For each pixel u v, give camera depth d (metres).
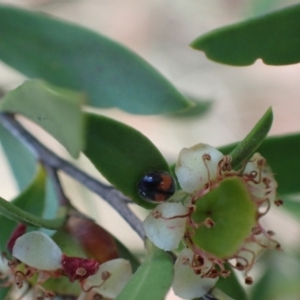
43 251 0.16
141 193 0.16
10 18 0.20
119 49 0.19
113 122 0.16
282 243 0.21
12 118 0.19
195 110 0.22
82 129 0.15
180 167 0.16
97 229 0.17
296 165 0.17
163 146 0.32
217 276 0.16
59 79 0.19
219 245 0.16
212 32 0.16
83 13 0.35
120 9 0.35
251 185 0.16
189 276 0.16
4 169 0.32
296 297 0.21
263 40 0.16
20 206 0.18
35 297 0.16
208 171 0.16
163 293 0.15
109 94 0.19
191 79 0.34
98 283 0.16
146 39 0.35
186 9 0.36
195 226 0.16
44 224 0.16
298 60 0.16
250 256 0.16
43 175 0.18
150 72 0.19
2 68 0.29
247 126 0.34
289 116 0.35
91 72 0.19
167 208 0.16
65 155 0.25
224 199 0.16
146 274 0.15
